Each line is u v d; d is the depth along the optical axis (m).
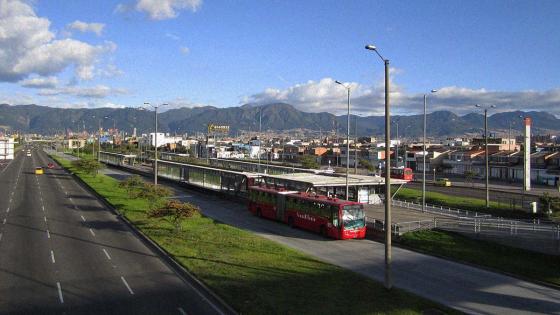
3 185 80.00
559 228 37.81
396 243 39.81
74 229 42.00
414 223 43.19
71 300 22.91
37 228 42.03
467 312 23.44
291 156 177.12
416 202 62.59
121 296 23.67
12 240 36.69
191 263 29.73
